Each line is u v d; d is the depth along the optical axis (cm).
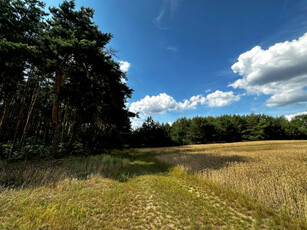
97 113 1627
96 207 457
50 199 491
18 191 530
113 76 1595
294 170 785
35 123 2700
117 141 1869
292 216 399
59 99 1198
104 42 1324
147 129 4419
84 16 1308
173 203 503
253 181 616
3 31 1067
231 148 2641
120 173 927
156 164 1338
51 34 1172
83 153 1534
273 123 5078
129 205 483
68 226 339
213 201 527
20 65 1128
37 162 991
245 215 427
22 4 1217
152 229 358
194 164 1089
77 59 1226
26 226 329
